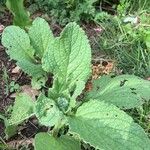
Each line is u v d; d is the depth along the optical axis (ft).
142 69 1.77
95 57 1.86
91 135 1.21
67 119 1.29
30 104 1.43
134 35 1.88
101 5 2.10
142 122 1.57
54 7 2.02
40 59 1.64
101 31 1.98
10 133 1.51
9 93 1.71
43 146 1.24
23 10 1.84
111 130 1.23
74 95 1.32
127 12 2.03
